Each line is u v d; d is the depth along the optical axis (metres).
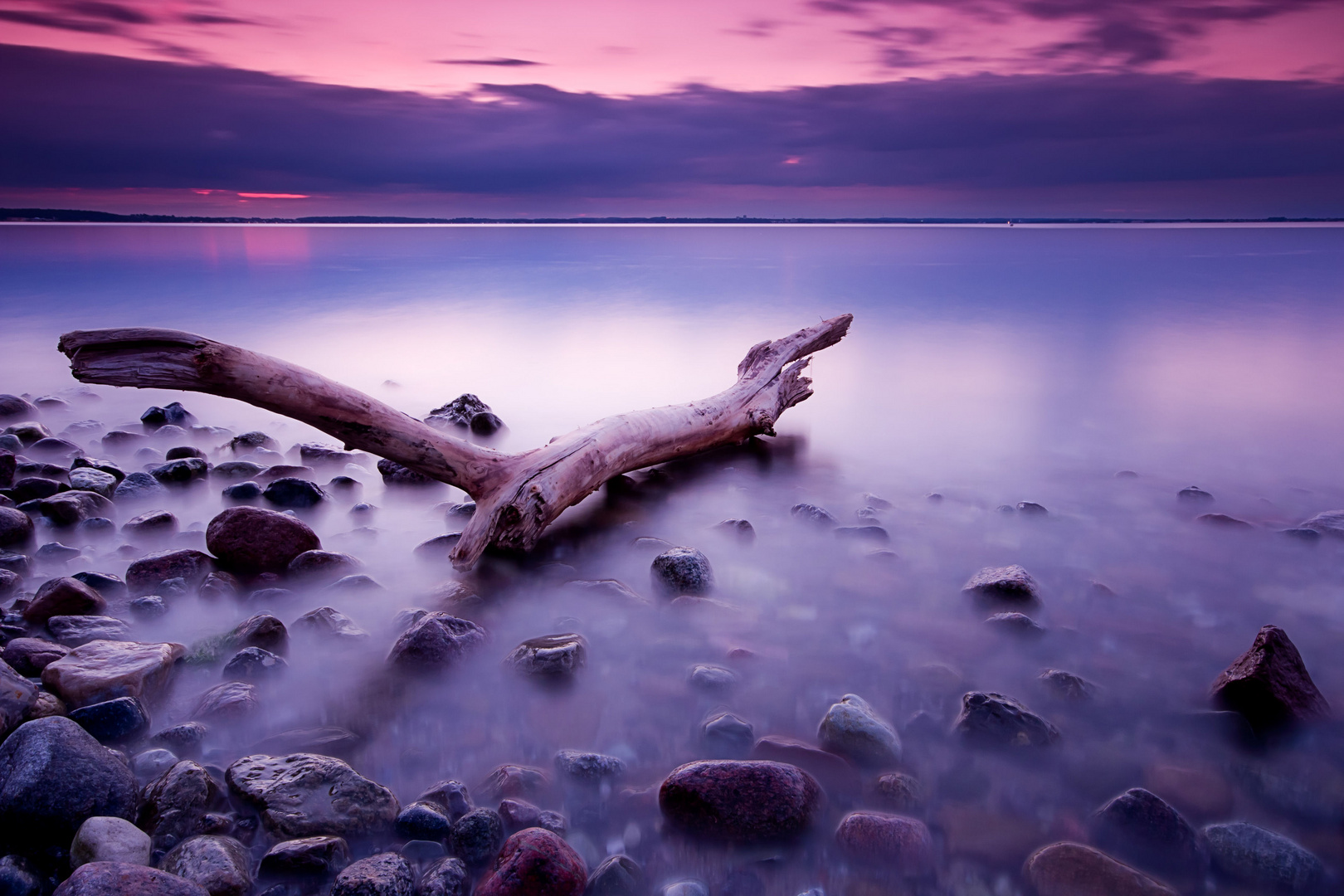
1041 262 31.67
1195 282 22.09
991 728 2.84
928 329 14.02
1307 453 6.77
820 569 4.42
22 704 2.58
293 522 4.30
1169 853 2.33
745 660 3.43
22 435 6.58
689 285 22.59
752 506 5.54
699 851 2.39
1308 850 2.35
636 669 3.38
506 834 2.39
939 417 8.24
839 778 2.66
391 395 9.20
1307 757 2.81
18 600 3.66
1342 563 4.45
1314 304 16.84
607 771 2.67
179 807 2.34
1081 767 2.75
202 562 4.11
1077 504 5.56
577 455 4.86
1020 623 3.65
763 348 7.64
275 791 2.41
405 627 3.59
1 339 12.17
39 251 34.62
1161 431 7.54
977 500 5.65
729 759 2.76
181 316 15.39
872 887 2.26
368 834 2.37
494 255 39.75
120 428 7.38
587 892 2.20
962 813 2.53
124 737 2.70
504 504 4.32
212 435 7.14
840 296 19.47
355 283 22.92
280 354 11.63
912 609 3.93
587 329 14.25
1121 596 4.07
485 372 10.54
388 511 5.39
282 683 3.17
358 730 2.92
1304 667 3.14
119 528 4.75
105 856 2.09
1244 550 4.67
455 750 2.83
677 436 6.02
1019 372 10.45
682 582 4.02
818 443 7.34
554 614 3.85
